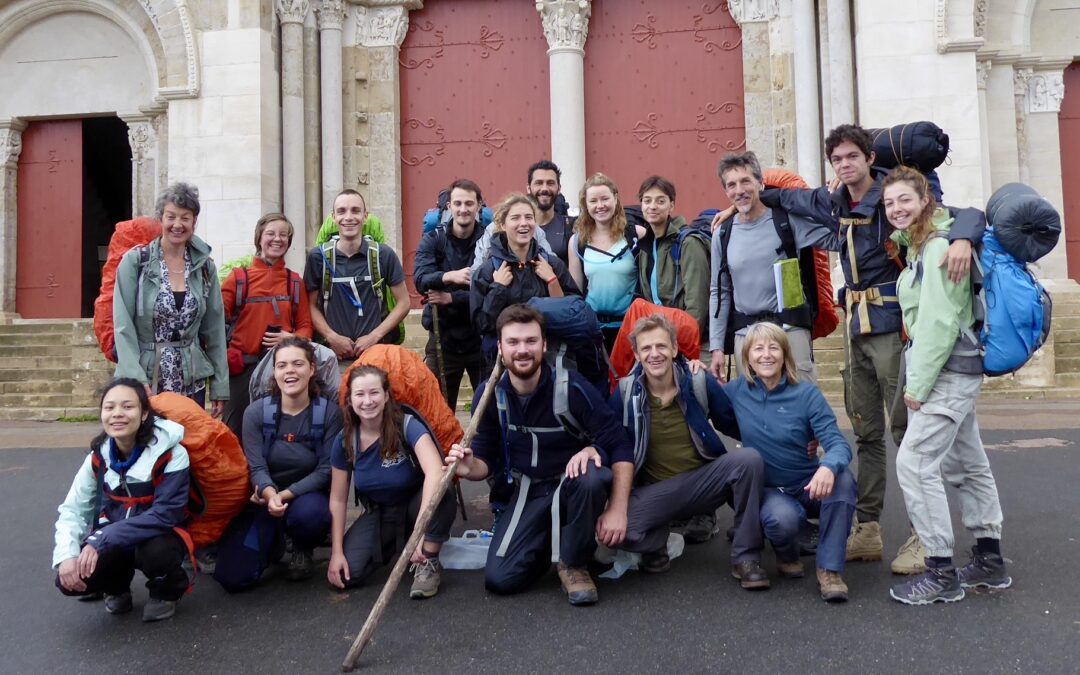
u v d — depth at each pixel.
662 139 13.55
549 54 13.42
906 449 3.80
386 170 13.67
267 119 12.59
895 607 3.70
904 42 11.47
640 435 4.20
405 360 4.45
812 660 3.18
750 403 4.25
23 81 14.22
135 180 13.93
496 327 4.18
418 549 4.05
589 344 4.28
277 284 5.38
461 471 4.03
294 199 12.95
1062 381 10.59
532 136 13.76
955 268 3.62
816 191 4.53
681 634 3.48
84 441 9.01
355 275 5.54
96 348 11.13
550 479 4.20
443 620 3.73
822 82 12.36
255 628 3.73
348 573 4.13
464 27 13.93
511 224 4.56
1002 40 12.92
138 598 4.25
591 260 5.16
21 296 14.47
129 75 13.98
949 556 3.77
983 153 12.58
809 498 4.20
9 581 4.50
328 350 4.71
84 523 3.88
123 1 13.51
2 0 13.84
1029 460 6.62
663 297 5.11
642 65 13.62
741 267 4.74
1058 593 3.80
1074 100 13.48
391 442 4.16
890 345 4.20
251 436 4.38
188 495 3.96
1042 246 3.65
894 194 3.79
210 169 12.40
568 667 3.20
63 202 14.44
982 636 3.35
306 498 4.25
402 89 14.00
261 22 12.50
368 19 13.73
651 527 4.20
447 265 5.50
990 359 3.68
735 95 13.41
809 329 4.73
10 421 10.81
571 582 3.92
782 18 12.92
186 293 4.74
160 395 4.14
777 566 4.21
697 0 13.54
